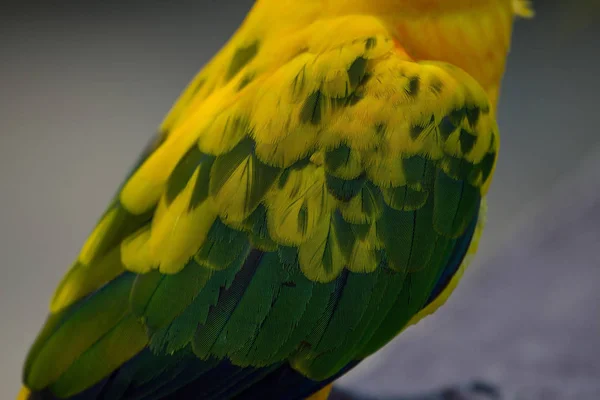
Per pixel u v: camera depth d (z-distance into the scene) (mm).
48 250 2227
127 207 1281
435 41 1290
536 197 2291
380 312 1281
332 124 1277
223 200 1276
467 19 1292
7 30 2787
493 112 1294
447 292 1303
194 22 2828
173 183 1280
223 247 1275
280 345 1277
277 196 1276
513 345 1413
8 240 2240
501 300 1504
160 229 1277
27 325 2074
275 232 1275
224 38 2773
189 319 1273
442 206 1281
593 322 1416
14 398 1949
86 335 1273
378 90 1279
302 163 1277
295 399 1283
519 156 2395
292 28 1289
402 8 1288
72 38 2775
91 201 2344
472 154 1284
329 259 1276
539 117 2500
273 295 1275
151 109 2566
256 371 1278
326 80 1279
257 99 1281
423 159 1279
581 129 2449
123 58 2717
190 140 1283
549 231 1667
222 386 1277
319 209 1276
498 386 1397
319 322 1277
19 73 2662
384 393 1401
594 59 2650
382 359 1419
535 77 2607
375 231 1278
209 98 1291
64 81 2643
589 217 1675
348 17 1287
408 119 1279
